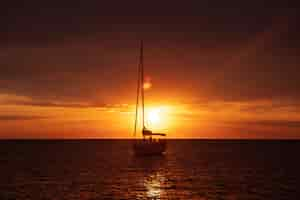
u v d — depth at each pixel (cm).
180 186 4875
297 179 5584
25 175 6022
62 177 5772
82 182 5194
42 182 5166
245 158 10212
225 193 4319
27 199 3900
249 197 4066
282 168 7300
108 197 4053
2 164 8094
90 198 3981
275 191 4444
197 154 12250
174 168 7306
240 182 5250
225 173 6431
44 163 8375
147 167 7488
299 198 4016
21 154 12094
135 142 8950
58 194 4200
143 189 4609
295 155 11769
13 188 4609
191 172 6588
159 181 5372
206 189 4600
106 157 10419
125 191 4453
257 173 6425
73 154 12069
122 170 6888
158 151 8938
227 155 11700
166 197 4075
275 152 13662
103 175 6084
